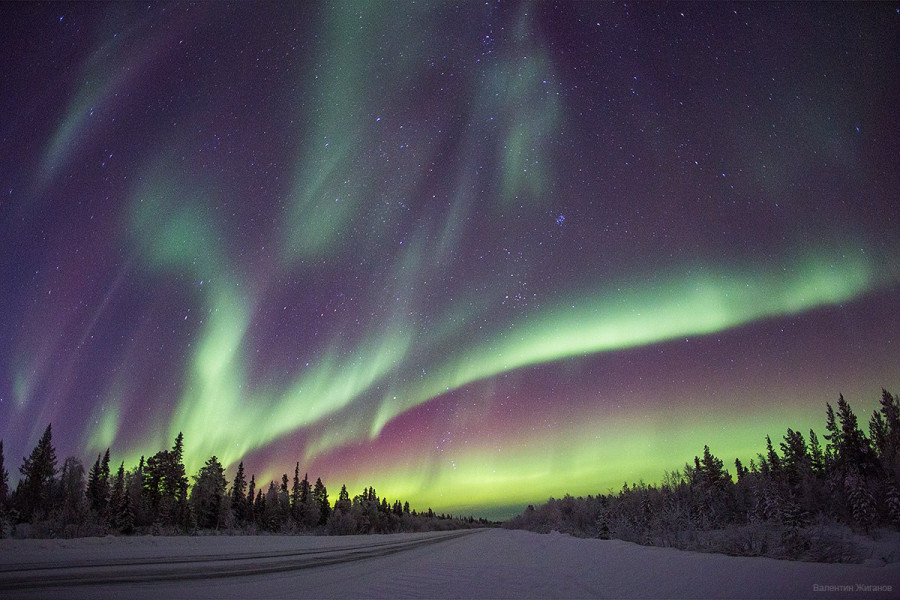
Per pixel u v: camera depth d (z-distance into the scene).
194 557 18.52
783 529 15.32
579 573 13.26
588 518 60.38
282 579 13.47
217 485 70.94
